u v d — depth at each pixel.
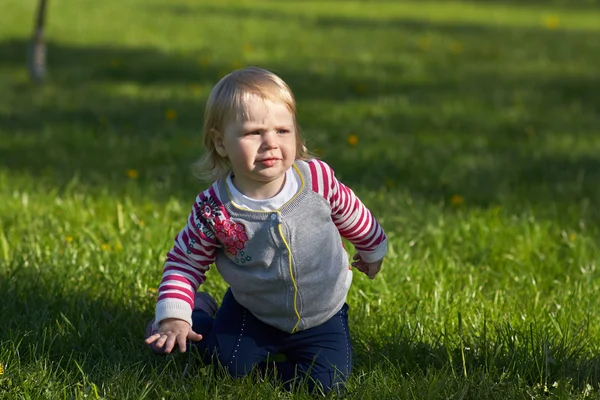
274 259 4.26
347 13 28.56
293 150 4.20
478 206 8.10
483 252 6.64
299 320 4.44
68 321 4.91
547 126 12.22
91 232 6.71
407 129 11.74
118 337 4.90
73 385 4.31
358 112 12.80
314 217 4.28
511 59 19.09
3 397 4.17
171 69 16.36
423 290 5.82
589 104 14.07
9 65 16.30
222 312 4.64
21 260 5.95
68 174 8.84
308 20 25.83
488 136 11.44
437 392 4.21
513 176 9.37
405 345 4.80
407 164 9.65
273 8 29.28
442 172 9.39
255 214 4.20
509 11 31.20
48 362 4.55
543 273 6.39
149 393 4.28
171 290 4.28
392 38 22.20
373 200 7.96
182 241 4.35
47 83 14.55
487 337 5.04
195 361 4.64
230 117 4.14
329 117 12.34
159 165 9.39
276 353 4.62
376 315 5.37
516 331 4.92
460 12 30.25
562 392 4.23
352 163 9.62
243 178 4.25
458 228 7.07
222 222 4.22
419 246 6.76
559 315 5.34
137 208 7.52
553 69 17.77
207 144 4.36
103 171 9.07
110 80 15.16
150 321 5.08
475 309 5.48
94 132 11.05
